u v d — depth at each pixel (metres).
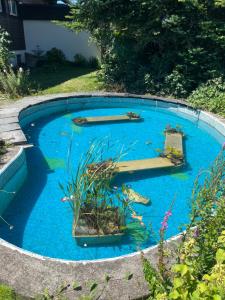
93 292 4.10
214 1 14.46
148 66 16.69
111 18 15.56
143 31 15.50
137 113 14.66
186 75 15.42
